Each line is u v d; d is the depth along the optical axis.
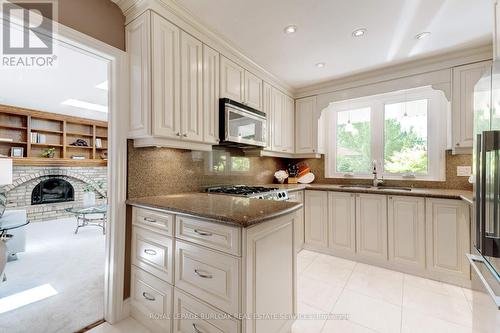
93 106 4.89
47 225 4.68
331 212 2.95
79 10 1.53
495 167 1.13
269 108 2.98
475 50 2.30
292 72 2.93
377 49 2.35
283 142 3.29
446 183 2.74
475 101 1.39
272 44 2.28
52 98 4.30
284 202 1.67
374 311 1.82
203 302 1.32
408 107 3.03
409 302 1.93
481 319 1.28
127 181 1.82
